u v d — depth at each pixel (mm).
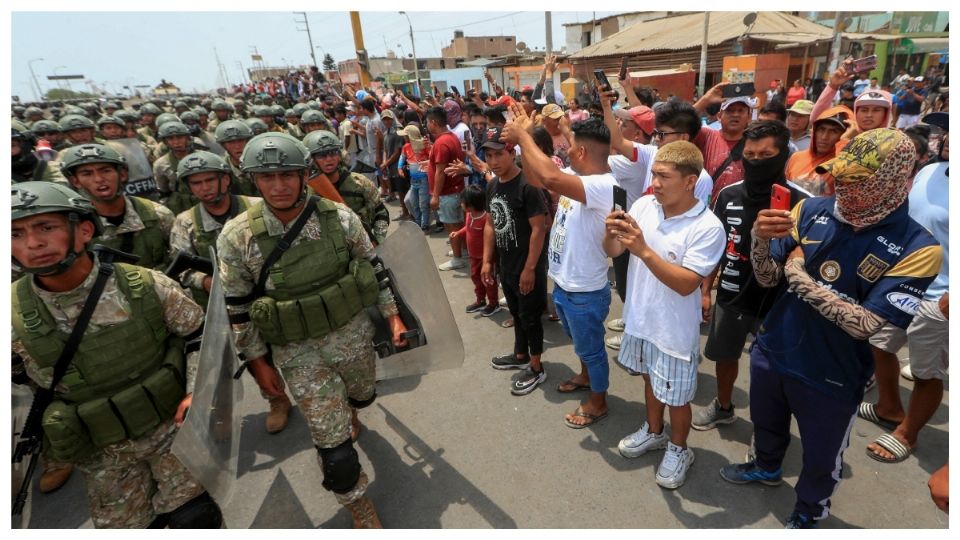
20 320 1564
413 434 2887
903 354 3314
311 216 2104
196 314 1887
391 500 2439
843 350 1733
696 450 2602
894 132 1469
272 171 1878
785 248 1845
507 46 46938
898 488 2305
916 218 2445
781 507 2238
